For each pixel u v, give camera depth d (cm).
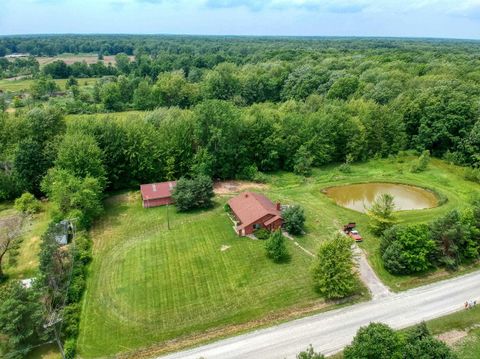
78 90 12775
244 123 7650
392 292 4256
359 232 5522
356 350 2952
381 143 8625
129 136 6906
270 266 4694
